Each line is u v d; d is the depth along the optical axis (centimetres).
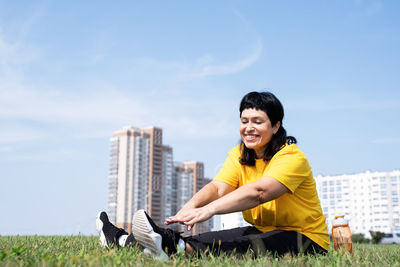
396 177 6781
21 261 218
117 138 11481
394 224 6675
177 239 266
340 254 271
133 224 261
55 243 377
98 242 401
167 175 11869
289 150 286
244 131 294
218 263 232
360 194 6944
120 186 11181
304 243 283
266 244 272
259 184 266
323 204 7138
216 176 321
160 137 11906
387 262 261
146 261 242
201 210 257
